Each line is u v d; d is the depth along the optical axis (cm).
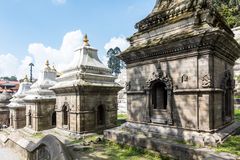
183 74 1217
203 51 1127
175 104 1256
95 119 1969
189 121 1176
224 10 4781
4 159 1756
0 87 7881
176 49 1241
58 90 2084
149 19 1514
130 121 1566
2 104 3962
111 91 2139
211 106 1117
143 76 1476
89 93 1925
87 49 2111
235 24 4553
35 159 1395
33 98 2430
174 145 1097
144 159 1169
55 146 1101
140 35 1571
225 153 941
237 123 1560
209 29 1045
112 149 1406
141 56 1470
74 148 1434
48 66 2736
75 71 1973
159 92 1420
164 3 1542
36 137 2161
